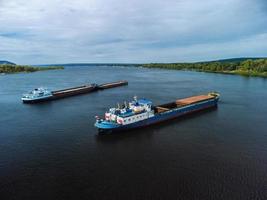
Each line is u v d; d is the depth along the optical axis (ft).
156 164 188.75
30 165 191.31
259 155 201.05
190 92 552.00
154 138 245.86
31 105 428.15
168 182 162.71
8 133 268.62
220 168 180.04
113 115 268.00
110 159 199.21
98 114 346.74
